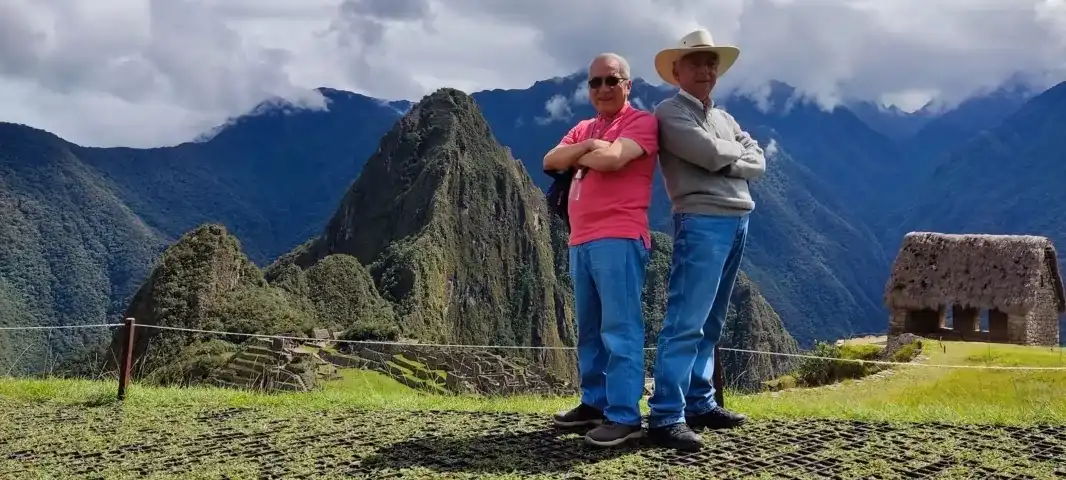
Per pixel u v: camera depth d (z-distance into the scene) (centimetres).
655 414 452
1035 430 491
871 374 1597
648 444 452
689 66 466
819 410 620
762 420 535
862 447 446
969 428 498
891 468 403
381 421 522
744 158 468
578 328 486
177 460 422
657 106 468
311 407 599
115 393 667
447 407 643
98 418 539
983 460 416
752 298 13488
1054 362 1631
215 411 566
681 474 392
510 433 483
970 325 2712
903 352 1989
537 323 15050
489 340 13700
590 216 454
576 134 491
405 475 392
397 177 15788
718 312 493
